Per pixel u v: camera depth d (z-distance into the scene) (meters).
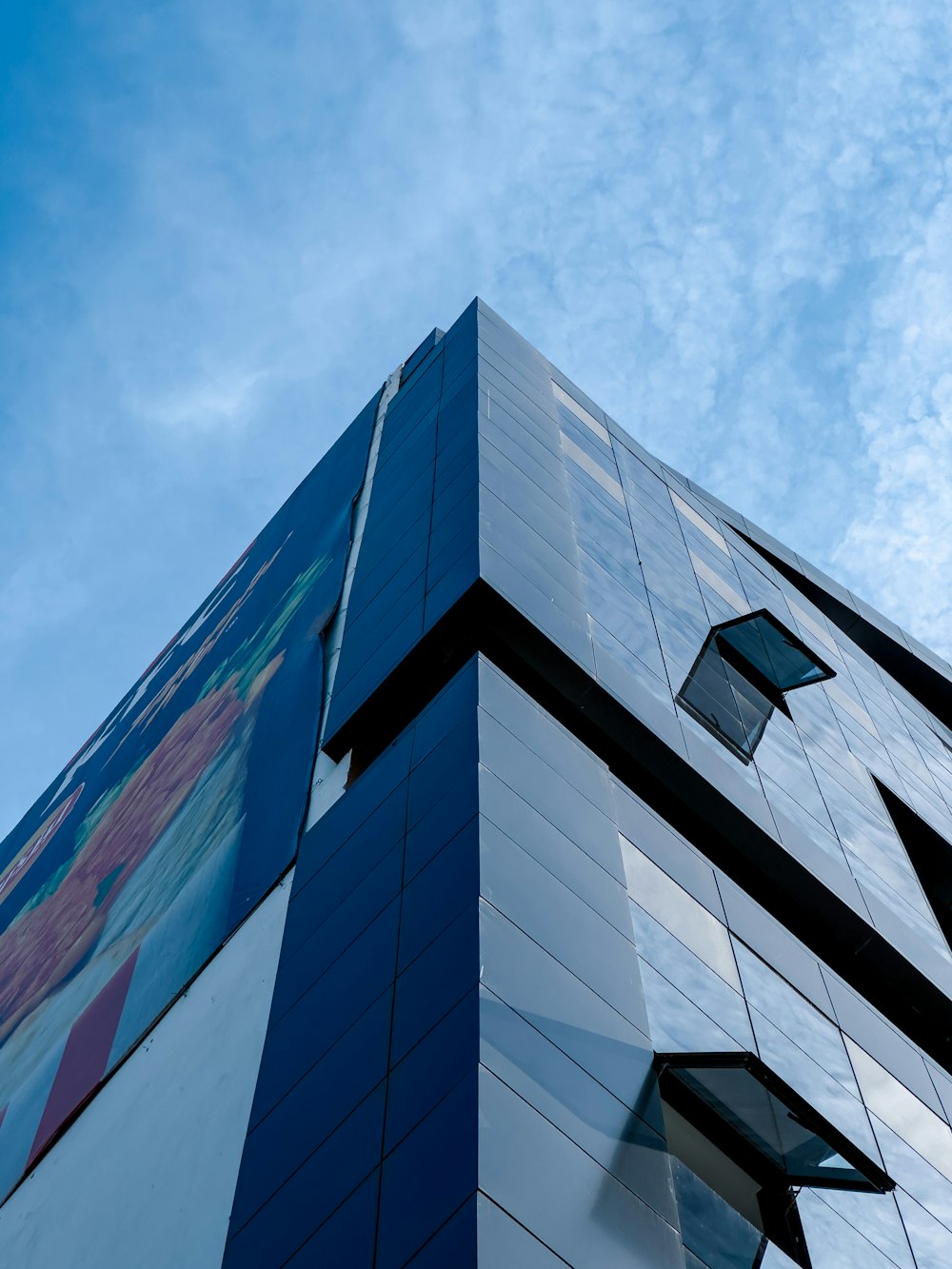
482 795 16.97
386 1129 13.34
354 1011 15.61
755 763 27.42
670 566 32.91
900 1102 21.20
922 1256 17.70
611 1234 12.54
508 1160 12.23
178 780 36.81
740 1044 18.19
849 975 25.25
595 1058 14.67
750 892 24.81
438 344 40.88
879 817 31.48
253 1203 14.38
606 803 19.95
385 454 35.78
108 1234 18.28
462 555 24.11
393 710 22.84
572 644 23.55
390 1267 11.64
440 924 15.38
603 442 37.78
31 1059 29.70
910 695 48.66
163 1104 19.95
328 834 20.33
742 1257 14.52
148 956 26.53
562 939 15.96
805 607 44.59
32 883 48.91
